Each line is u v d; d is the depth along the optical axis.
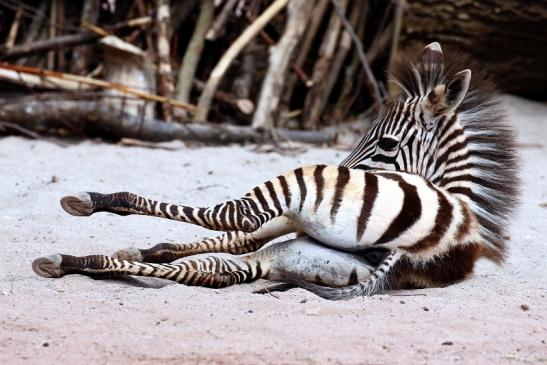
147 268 10.75
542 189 18.31
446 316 9.98
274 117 22.70
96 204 10.52
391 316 9.91
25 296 10.25
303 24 23.11
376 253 10.90
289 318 9.73
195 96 23.80
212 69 24.34
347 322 9.66
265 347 8.82
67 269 10.91
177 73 23.36
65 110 20.94
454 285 11.29
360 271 10.80
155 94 22.25
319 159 20.44
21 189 16.09
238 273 11.02
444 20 24.59
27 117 20.92
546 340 9.41
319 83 23.88
